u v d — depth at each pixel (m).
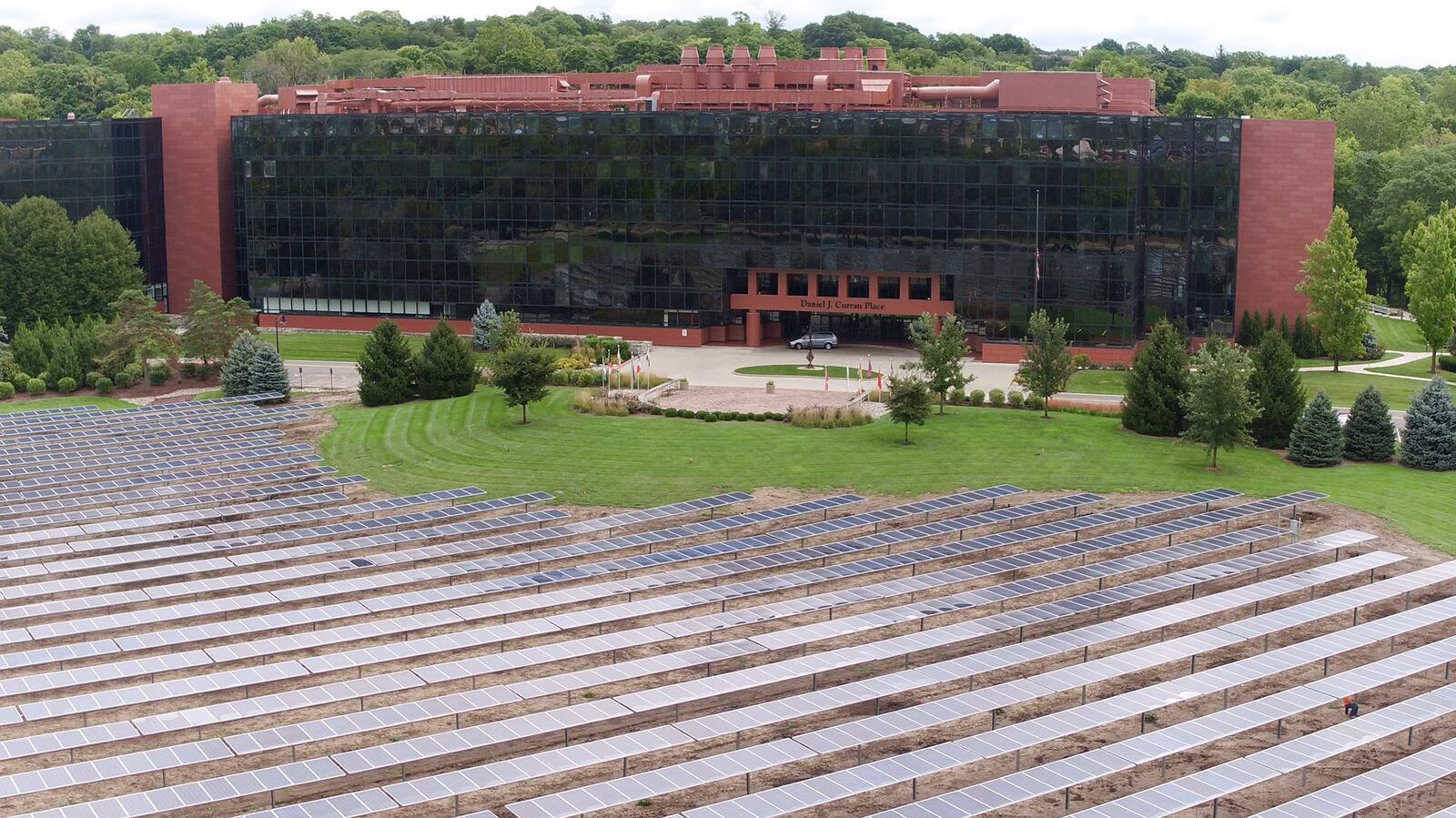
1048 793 61.41
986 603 82.31
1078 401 136.38
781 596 84.81
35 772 60.56
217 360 154.12
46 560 90.94
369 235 182.00
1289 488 106.00
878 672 75.69
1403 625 77.56
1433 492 104.75
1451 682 73.38
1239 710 66.94
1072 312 159.75
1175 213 161.50
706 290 171.62
